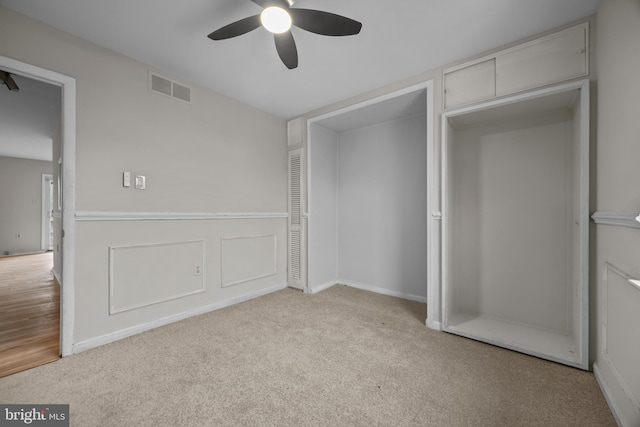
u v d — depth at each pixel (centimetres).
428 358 186
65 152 189
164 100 242
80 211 194
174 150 248
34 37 177
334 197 382
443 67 231
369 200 356
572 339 205
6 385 155
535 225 230
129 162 220
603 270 154
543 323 226
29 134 445
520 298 236
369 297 322
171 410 136
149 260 231
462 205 265
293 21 156
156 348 198
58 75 185
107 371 169
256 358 185
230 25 158
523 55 194
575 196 198
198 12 172
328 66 234
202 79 257
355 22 151
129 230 220
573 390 152
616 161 140
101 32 190
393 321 250
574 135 201
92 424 126
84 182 197
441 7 167
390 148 338
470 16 174
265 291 329
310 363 179
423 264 311
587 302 169
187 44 205
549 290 223
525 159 233
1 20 166
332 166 377
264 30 190
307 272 339
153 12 172
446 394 149
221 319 252
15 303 296
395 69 238
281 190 353
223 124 288
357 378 163
